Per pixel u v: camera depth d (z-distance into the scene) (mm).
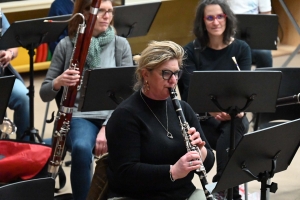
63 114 5438
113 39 6141
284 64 10828
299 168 7402
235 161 4113
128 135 4215
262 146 4160
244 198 6355
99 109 5434
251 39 7516
